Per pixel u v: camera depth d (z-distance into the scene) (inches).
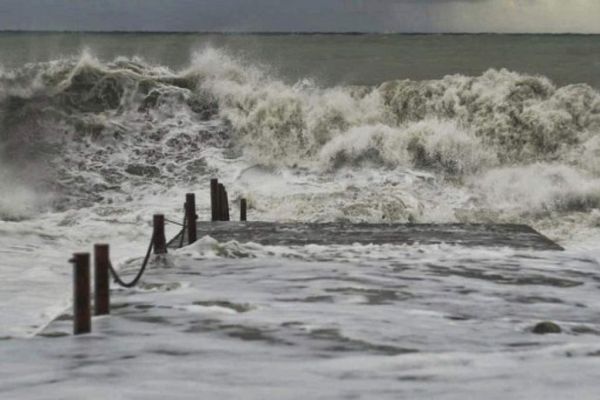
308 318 1180.5
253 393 773.9
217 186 2476.6
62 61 4298.7
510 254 1863.9
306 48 7362.2
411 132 3754.9
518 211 3240.7
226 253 1786.4
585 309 1322.6
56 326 1142.3
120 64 4335.6
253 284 1464.1
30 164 3690.9
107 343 1016.2
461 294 1412.4
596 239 2866.6
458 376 826.8
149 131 3969.0
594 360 901.2
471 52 7175.2
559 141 3900.1
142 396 769.6
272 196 3329.2
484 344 1037.8
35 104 3988.7
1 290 1654.8
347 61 6643.7
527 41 7819.9
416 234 2160.4
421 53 7165.4
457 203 3353.8
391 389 778.2
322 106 4035.4
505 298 1393.9
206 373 858.1
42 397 775.1
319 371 862.5
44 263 1994.3
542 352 951.0
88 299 1078.4
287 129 3973.9
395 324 1155.3
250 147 3919.8
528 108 3986.2
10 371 884.0
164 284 1434.5
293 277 1539.1
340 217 3026.6
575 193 3270.2
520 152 3900.1
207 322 1146.7
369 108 4077.3
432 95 4087.1
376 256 1815.9
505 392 756.6
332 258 1777.8
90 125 3909.9
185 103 4109.3
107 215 3132.4
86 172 3651.6
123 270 1621.6
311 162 3818.9
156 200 3371.1
